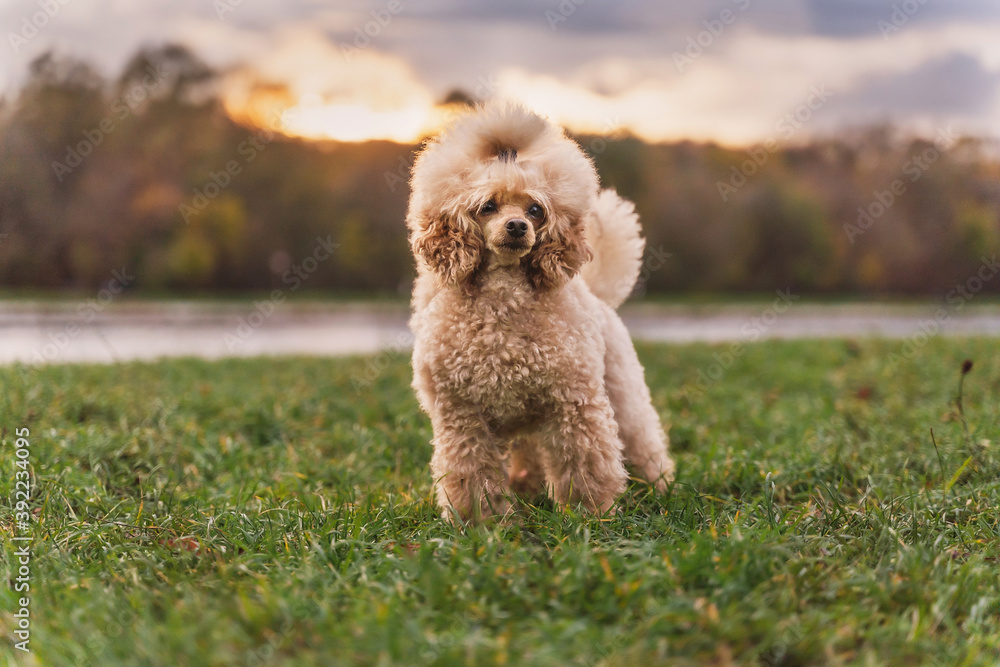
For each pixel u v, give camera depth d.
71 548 3.46
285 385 8.67
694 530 3.45
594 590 2.87
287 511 3.87
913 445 5.05
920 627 2.70
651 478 4.46
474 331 3.78
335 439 5.97
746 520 3.62
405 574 3.04
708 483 4.46
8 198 23.59
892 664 2.55
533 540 3.48
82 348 14.26
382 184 27.70
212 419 6.36
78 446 5.08
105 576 3.19
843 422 5.91
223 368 9.99
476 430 3.93
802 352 11.19
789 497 4.34
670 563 3.02
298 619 2.71
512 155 3.85
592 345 3.93
